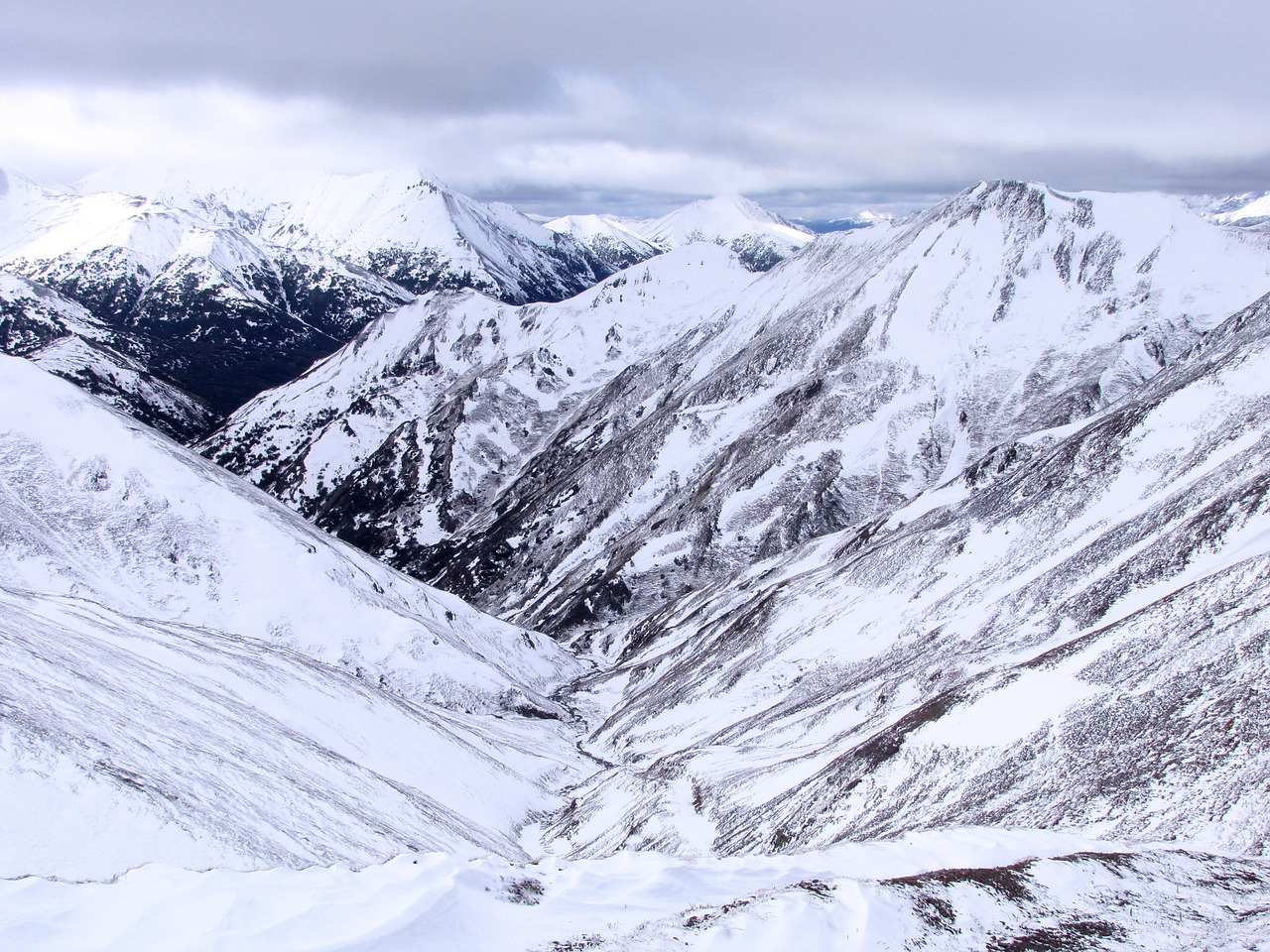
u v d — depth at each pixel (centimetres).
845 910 1426
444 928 1315
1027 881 1603
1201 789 2153
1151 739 2453
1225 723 2325
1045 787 2516
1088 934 1416
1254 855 1884
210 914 1244
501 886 1592
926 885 1535
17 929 1134
